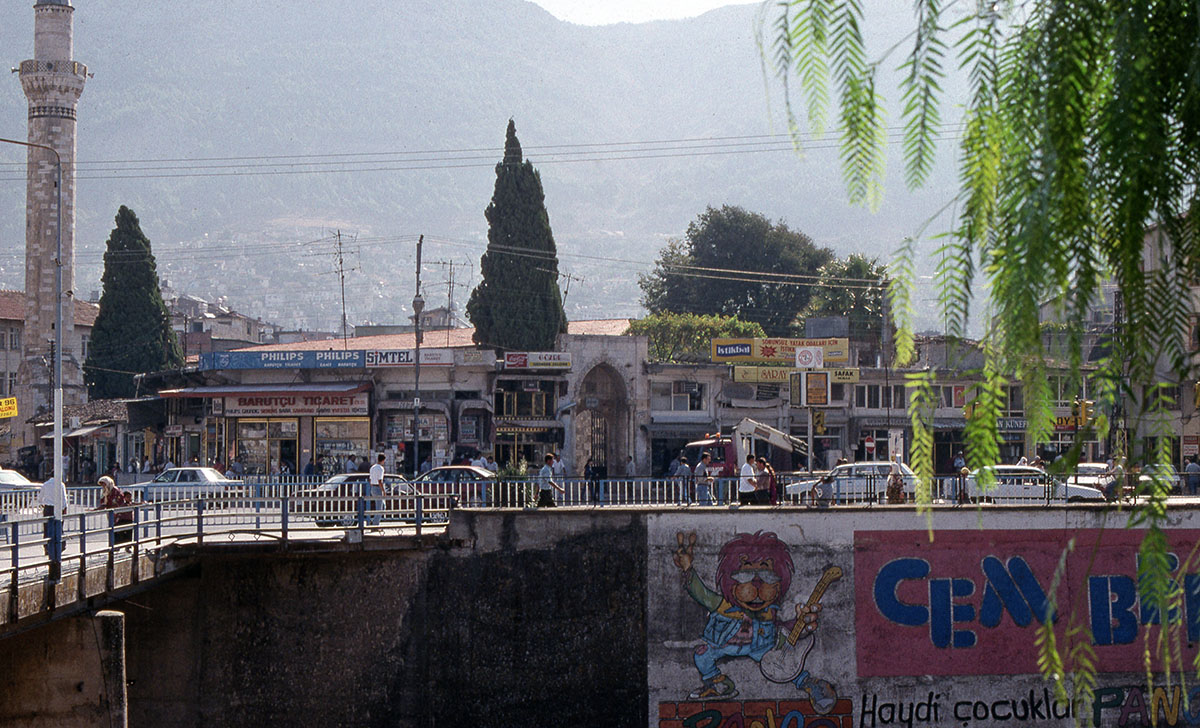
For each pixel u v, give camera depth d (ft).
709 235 323.57
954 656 96.53
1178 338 15.03
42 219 227.20
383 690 95.86
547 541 97.25
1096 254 15.02
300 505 112.47
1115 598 94.07
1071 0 14.73
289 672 95.76
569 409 185.16
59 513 89.61
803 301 313.53
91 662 72.84
